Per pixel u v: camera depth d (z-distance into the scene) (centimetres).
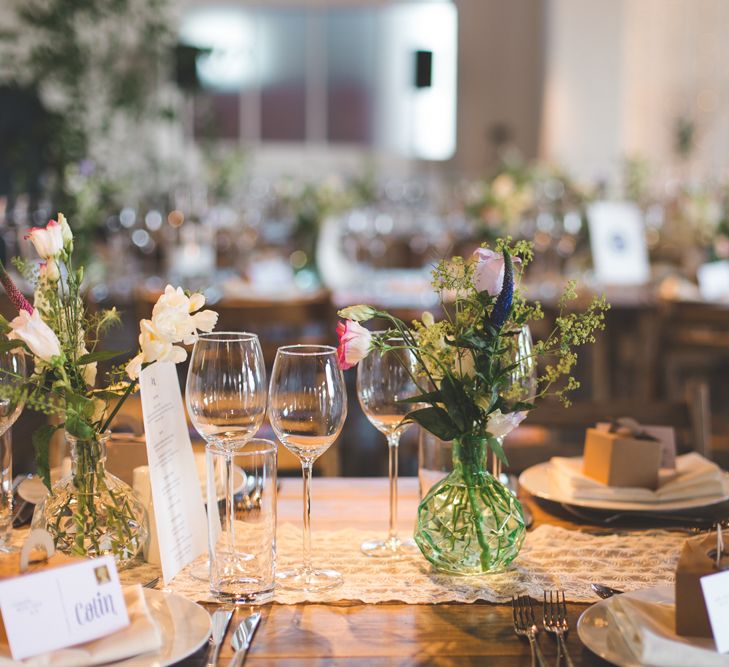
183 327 107
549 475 154
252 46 895
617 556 124
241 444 114
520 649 98
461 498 116
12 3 605
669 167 880
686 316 351
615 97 845
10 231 361
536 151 905
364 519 140
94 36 615
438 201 814
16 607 87
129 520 110
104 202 452
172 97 704
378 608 108
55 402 107
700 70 874
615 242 416
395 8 899
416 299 342
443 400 113
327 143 909
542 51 884
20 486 145
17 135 504
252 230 507
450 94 908
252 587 109
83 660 88
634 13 871
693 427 176
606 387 398
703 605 91
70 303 109
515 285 117
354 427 314
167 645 93
